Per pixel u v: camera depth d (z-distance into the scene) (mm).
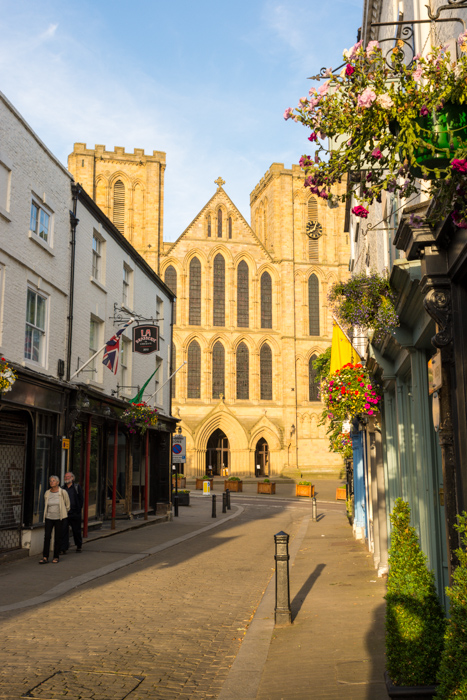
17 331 14883
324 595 10344
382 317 8844
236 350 63406
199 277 63656
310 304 66188
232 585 11570
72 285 18344
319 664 6562
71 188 18625
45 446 16297
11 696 5688
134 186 63469
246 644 7504
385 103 4086
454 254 5434
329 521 25875
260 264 65250
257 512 31578
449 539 5453
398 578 5750
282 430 62781
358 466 19391
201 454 60438
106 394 20688
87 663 6715
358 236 21000
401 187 4605
